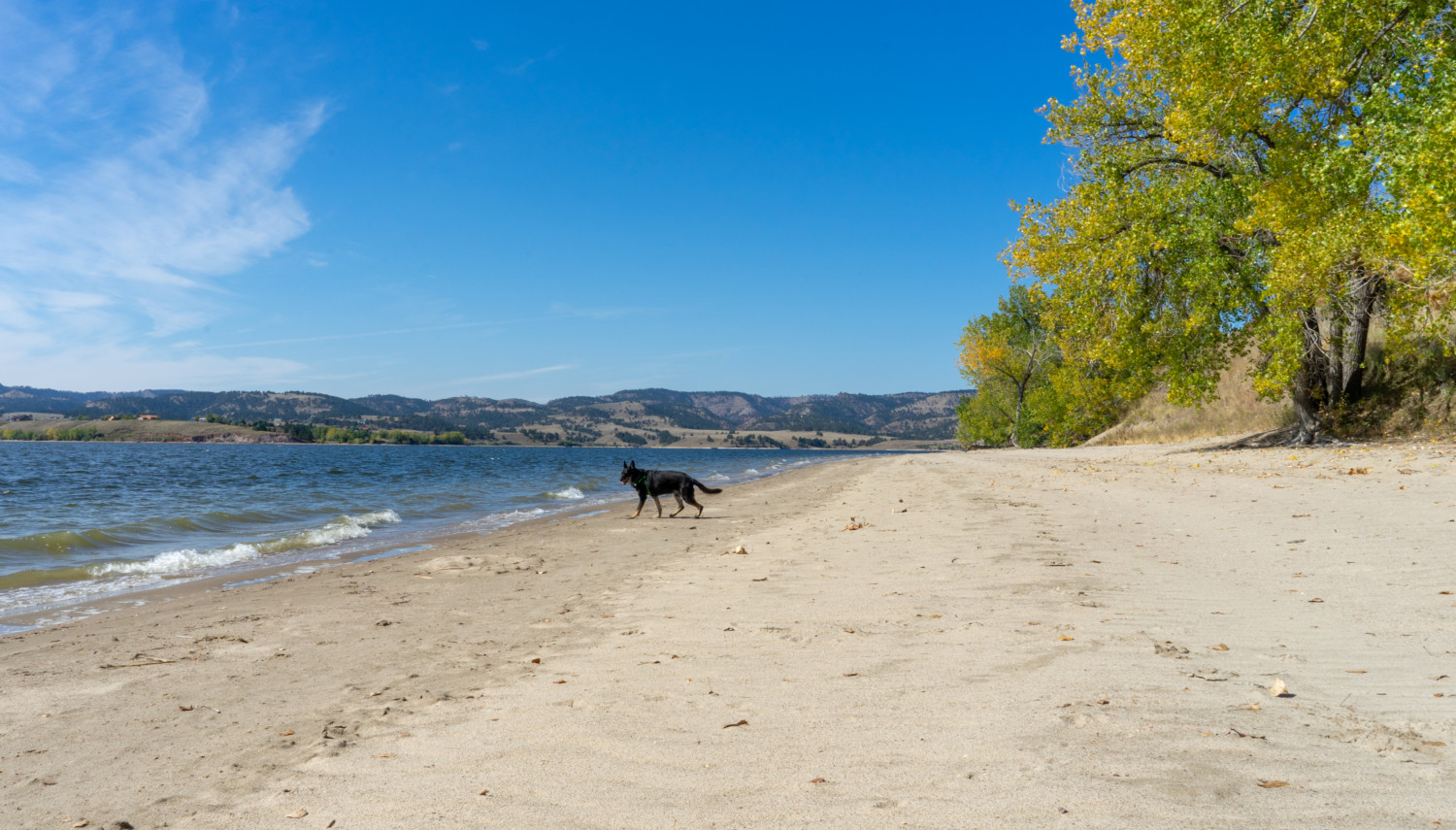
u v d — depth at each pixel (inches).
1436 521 285.0
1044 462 962.1
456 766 116.7
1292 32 649.0
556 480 1374.3
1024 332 2052.2
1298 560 246.7
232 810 107.1
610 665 172.7
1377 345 827.4
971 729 118.6
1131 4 729.6
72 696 171.0
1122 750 106.7
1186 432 1158.3
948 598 221.9
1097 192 778.2
